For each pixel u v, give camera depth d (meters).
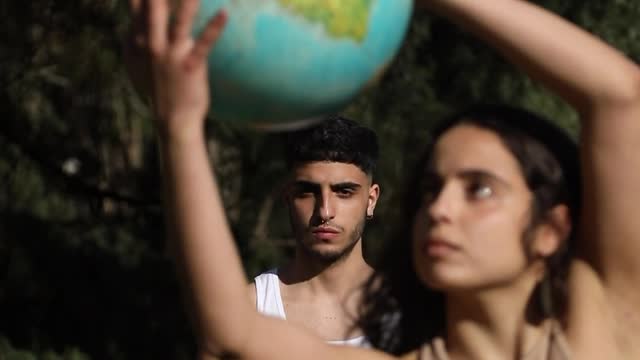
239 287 2.89
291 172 5.98
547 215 3.08
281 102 3.12
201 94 2.77
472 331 3.10
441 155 3.09
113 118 12.36
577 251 3.12
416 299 3.41
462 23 3.03
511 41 3.00
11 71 11.85
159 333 12.79
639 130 2.98
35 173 12.47
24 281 12.56
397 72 11.73
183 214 2.82
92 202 12.66
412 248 3.27
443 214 3.01
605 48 2.99
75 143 12.53
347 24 3.06
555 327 3.07
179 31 2.72
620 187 3.00
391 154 11.34
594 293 3.07
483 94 11.66
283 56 3.05
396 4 3.17
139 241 12.92
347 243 5.84
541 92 11.13
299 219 5.92
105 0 11.53
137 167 12.73
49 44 11.73
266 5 3.01
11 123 12.22
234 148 12.28
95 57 11.61
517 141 3.06
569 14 11.42
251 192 12.30
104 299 12.76
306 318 5.74
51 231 12.66
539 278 3.10
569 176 3.12
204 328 2.92
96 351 12.68
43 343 12.52
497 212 3.02
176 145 2.78
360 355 3.11
